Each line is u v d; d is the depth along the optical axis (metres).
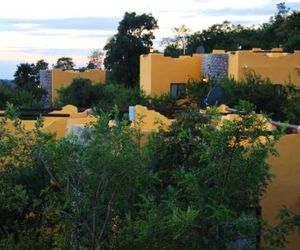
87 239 6.60
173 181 7.97
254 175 6.71
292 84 25.83
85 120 12.68
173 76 34.31
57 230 7.45
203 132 6.77
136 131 7.09
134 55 49.94
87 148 6.36
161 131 8.41
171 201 6.51
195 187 6.47
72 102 36.12
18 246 7.74
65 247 6.79
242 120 6.62
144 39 50.34
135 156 6.64
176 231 6.04
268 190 11.15
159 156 8.15
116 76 49.81
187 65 34.50
